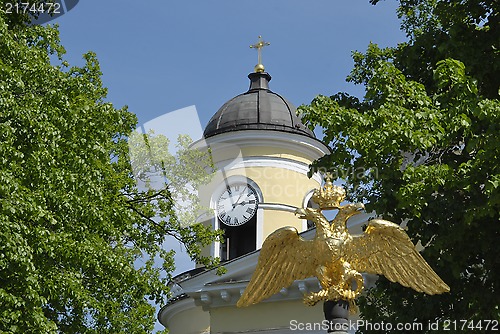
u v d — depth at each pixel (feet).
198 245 104.06
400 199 63.31
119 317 78.74
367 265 48.73
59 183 70.49
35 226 67.87
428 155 73.05
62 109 73.00
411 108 65.57
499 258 66.13
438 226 66.69
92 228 75.82
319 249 47.91
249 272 114.73
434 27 78.13
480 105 62.13
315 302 47.39
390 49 79.56
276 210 137.69
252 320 112.47
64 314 76.59
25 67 73.72
